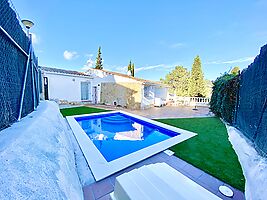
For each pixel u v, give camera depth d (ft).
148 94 65.77
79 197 8.55
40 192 5.41
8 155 5.85
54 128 13.47
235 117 20.84
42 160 7.17
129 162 14.34
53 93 52.34
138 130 32.04
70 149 14.19
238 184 11.35
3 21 8.56
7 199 4.36
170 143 19.60
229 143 19.98
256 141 11.01
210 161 14.89
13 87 10.48
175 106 68.44
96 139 26.27
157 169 8.66
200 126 29.68
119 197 7.27
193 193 6.79
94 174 12.32
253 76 12.62
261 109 10.17
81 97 61.77
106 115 40.65
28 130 9.04
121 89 58.13
